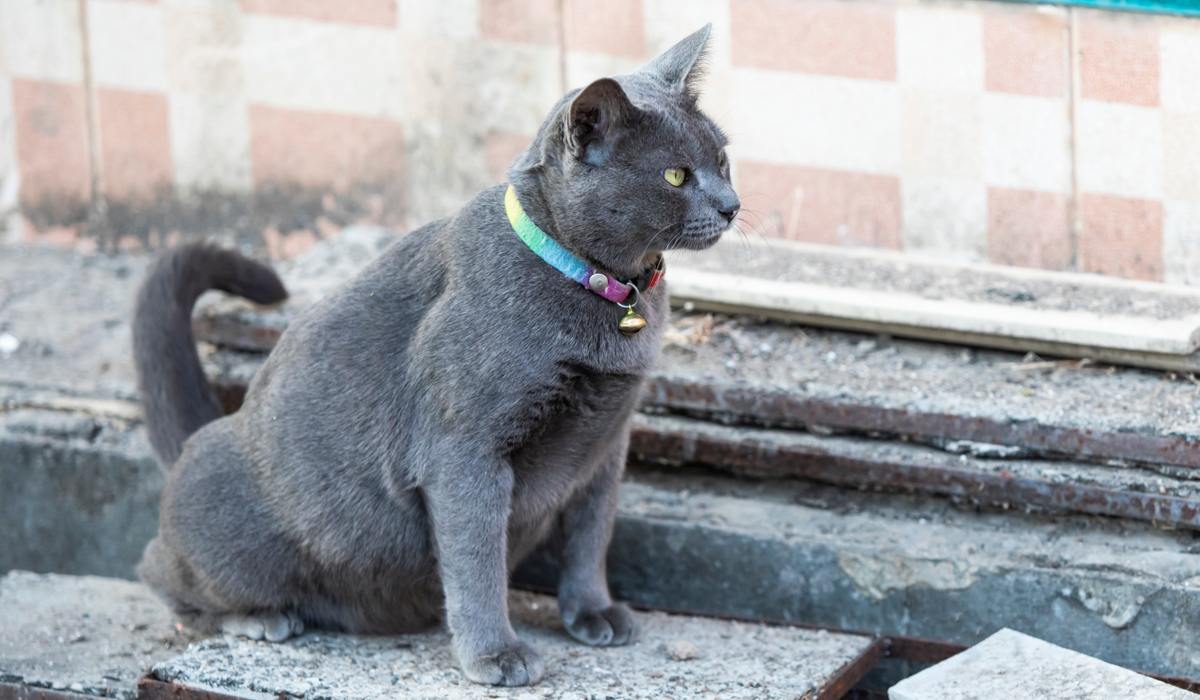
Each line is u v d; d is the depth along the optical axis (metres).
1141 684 4.07
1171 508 4.56
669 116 4.05
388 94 6.30
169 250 5.24
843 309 5.23
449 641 4.70
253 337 5.54
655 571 5.05
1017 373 5.05
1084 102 5.35
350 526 4.50
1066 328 4.96
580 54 6.01
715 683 4.31
